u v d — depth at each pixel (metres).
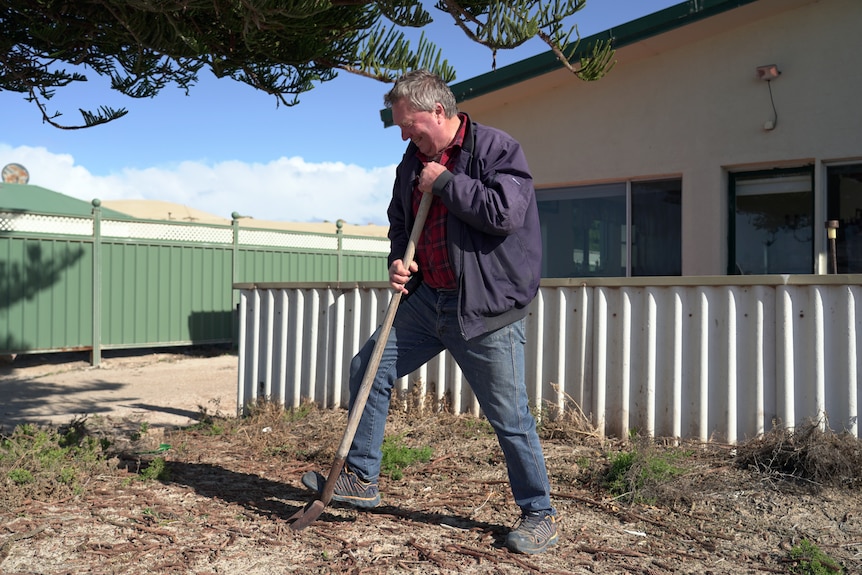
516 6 3.95
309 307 6.86
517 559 3.03
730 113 7.16
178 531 3.34
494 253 2.95
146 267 13.23
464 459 4.78
